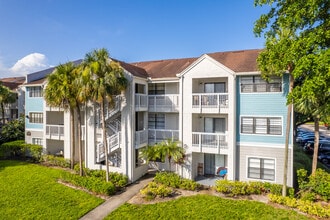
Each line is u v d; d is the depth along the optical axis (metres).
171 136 22.22
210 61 19.39
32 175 21.92
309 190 16.58
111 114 21.09
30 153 28.86
